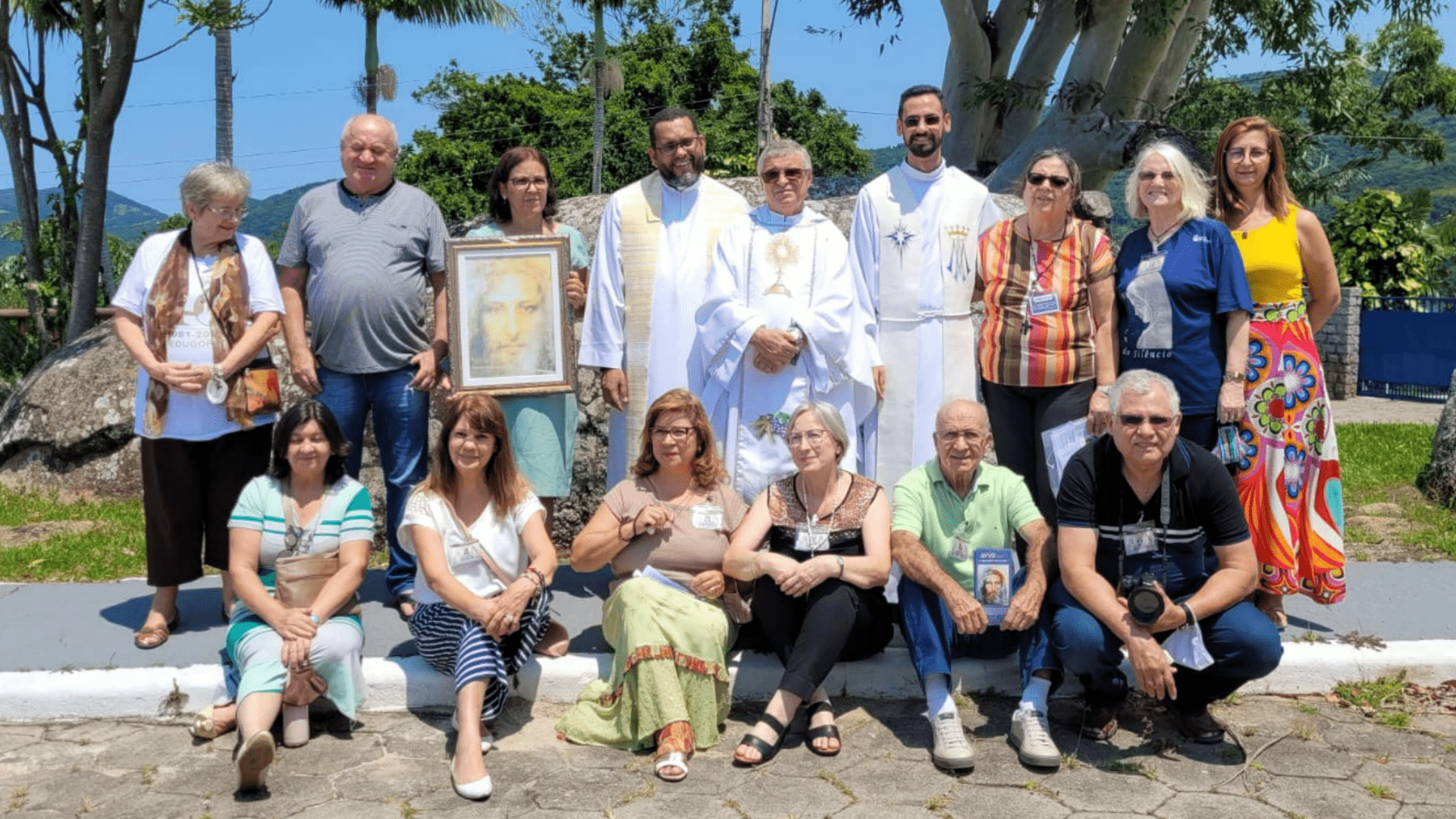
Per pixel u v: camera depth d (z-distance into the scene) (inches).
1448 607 211.0
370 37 921.5
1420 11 546.9
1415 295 810.8
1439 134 1028.5
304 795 148.5
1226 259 182.4
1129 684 183.9
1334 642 190.7
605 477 259.6
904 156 212.4
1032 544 171.2
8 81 534.3
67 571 239.9
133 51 465.1
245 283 191.3
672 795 148.9
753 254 203.0
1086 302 189.9
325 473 174.2
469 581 170.6
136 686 173.3
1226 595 159.5
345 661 164.6
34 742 165.0
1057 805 147.2
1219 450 186.7
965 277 209.8
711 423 204.8
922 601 169.8
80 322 483.5
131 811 144.2
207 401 188.2
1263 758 161.3
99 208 479.8
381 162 199.8
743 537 173.0
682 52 1486.2
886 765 159.2
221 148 566.3
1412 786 152.5
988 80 567.5
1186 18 558.6
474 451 168.6
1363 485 338.3
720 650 166.2
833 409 173.9
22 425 310.7
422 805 146.0
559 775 155.1
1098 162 512.4
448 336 202.8
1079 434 184.1
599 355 210.1
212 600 214.5
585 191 1352.1
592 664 180.7
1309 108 689.0
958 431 170.4
